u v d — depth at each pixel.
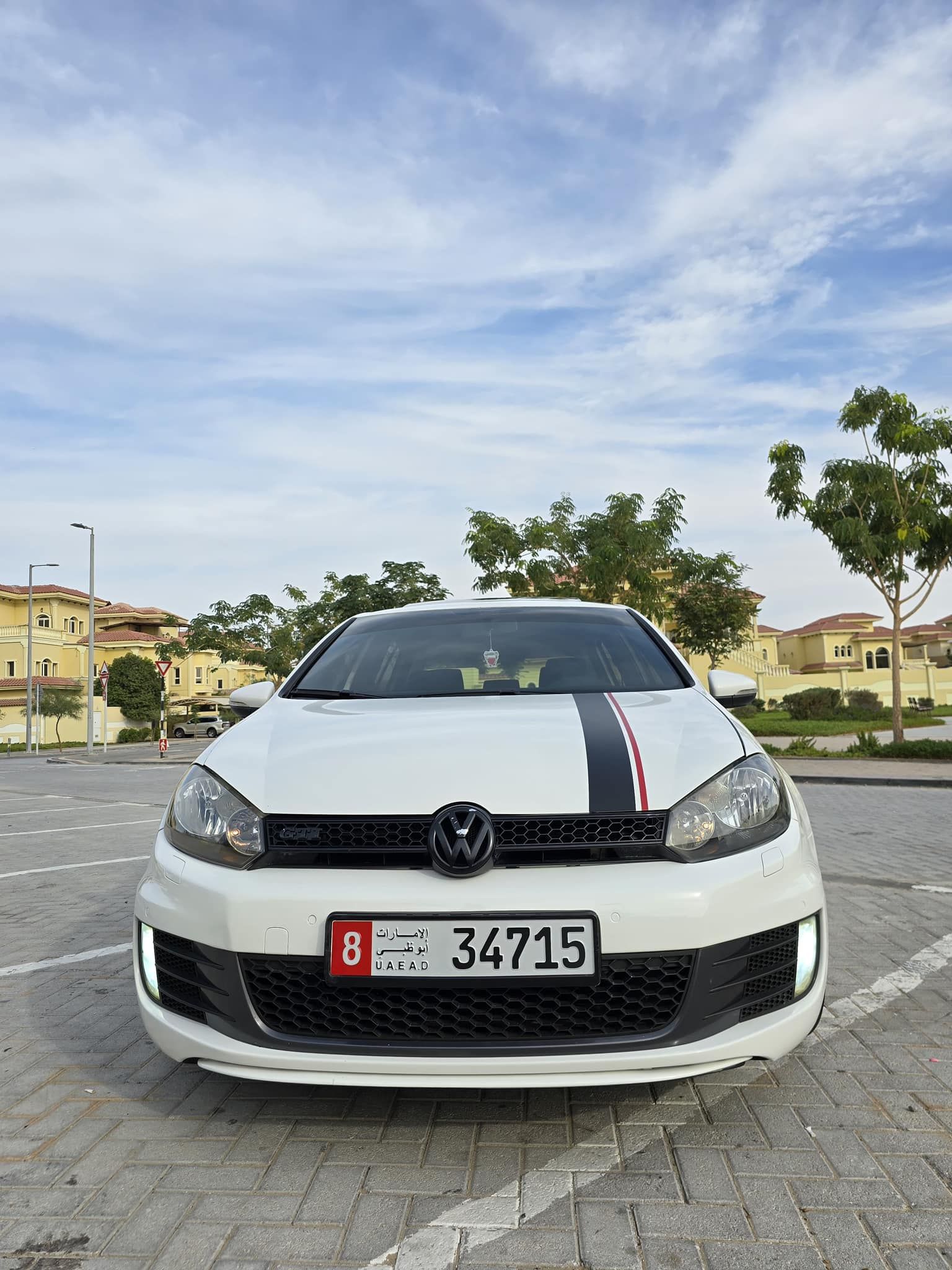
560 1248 1.76
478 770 2.15
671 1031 1.97
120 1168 2.10
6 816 10.38
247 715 3.26
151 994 2.26
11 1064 2.75
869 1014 3.05
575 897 1.97
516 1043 1.95
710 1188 1.97
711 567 21.56
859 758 14.61
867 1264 1.70
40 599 54.59
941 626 65.12
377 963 1.98
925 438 14.30
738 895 2.05
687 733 2.39
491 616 3.61
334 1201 1.94
